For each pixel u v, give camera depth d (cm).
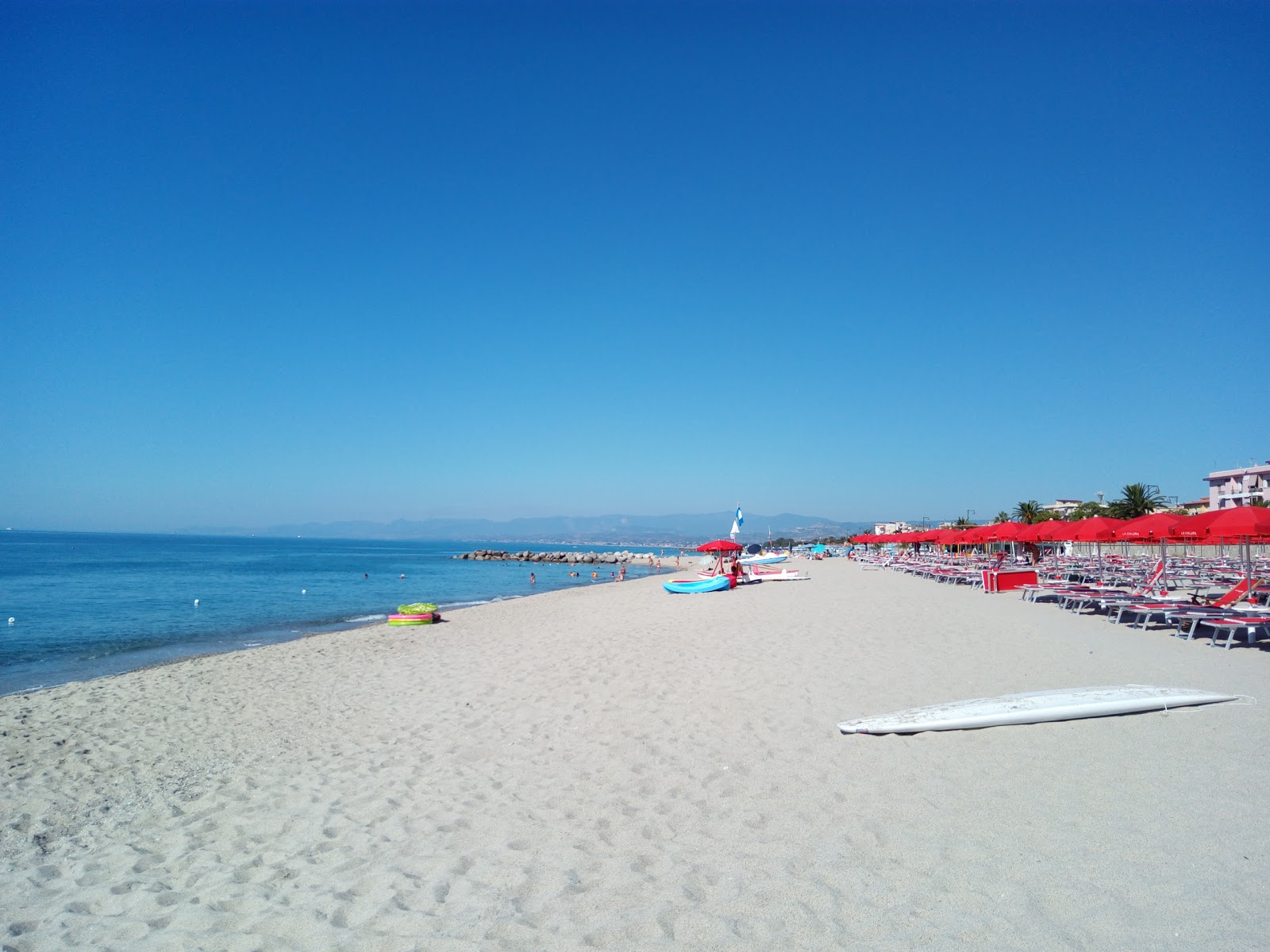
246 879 436
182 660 1514
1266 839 381
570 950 330
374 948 343
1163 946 296
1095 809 433
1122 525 1485
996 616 1420
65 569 5209
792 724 672
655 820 477
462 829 490
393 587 3969
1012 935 311
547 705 833
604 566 8181
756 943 323
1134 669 830
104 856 491
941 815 444
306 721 856
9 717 952
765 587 2591
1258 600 1197
